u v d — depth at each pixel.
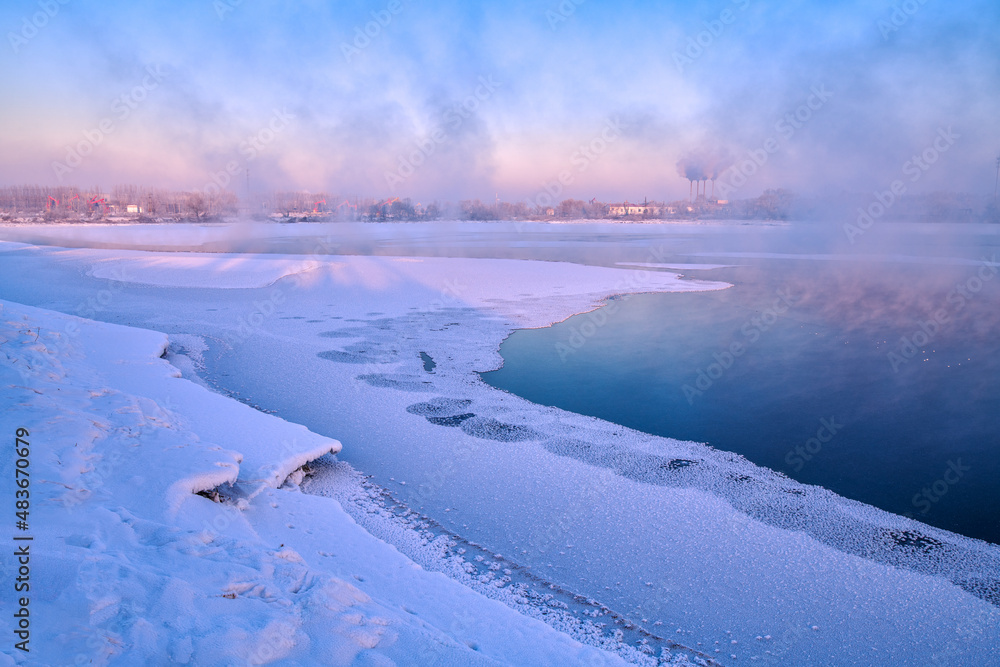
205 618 2.71
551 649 3.55
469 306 17.41
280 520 5.02
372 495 6.26
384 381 10.20
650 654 4.04
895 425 8.41
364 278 22.02
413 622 3.37
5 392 5.43
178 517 4.21
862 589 4.79
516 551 5.29
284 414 8.57
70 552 3.05
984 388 10.02
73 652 2.26
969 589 4.81
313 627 2.87
